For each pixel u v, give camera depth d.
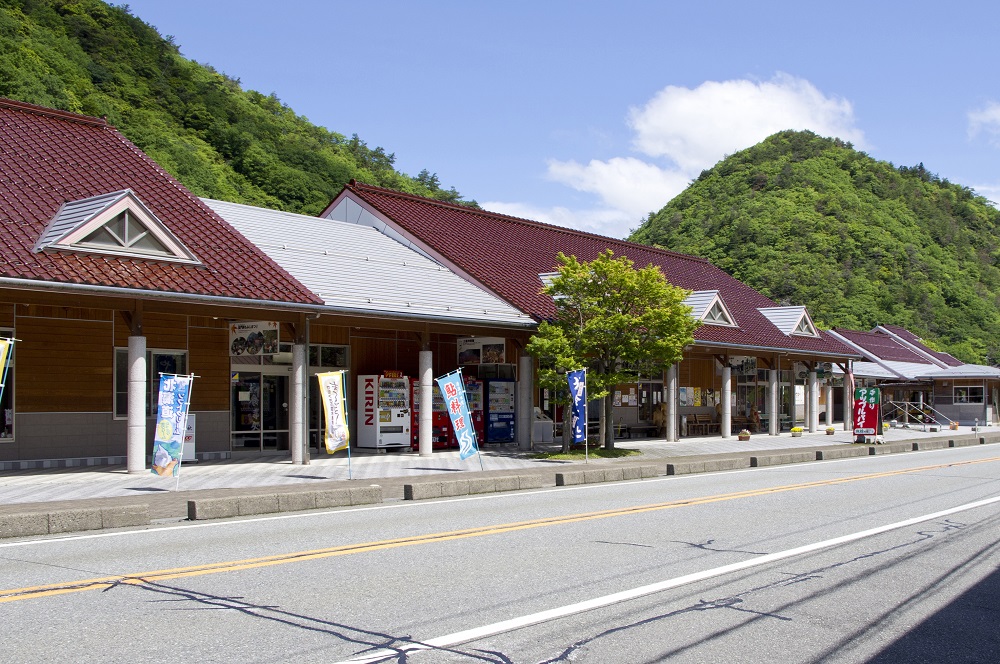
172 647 5.55
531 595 7.11
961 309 87.50
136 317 16.97
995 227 113.19
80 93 59.88
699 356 36.94
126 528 10.83
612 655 5.55
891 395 55.06
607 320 23.27
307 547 9.30
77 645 5.58
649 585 7.55
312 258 23.52
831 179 104.94
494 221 34.59
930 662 5.64
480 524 11.17
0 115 20.91
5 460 17.86
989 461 24.47
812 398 38.91
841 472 20.38
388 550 9.12
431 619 6.32
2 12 61.94
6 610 6.46
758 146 114.56
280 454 22.66
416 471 18.72
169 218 19.80
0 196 17.53
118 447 19.66
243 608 6.58
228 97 76.19
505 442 27.27
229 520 11.65
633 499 14.35
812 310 78.12
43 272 15.37
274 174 64.62
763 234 90.44
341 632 5.95
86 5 73.56
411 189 84.31
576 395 22.09
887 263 88.88
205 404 21.16
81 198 18.75
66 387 18.83
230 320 21.61
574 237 37.59
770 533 10.59
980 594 7.59
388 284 23.50
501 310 24.89
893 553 9.41
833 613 6.79
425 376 22.67
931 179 122.38
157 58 74.69
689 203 106.38
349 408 24.64
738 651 5.72
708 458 21.94
